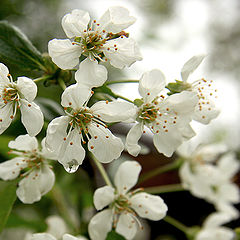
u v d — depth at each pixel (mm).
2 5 318
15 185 257
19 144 254
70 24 245
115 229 261
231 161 330
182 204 394
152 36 348
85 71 243
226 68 518
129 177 263
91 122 247
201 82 267
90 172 288
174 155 373
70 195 318
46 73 254
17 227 297
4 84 245
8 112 245
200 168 314
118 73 321
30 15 327
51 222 300
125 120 243
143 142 342
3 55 255
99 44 248
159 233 385
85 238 282
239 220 404
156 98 254
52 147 234
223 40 519
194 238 306
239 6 513
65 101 239
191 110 252
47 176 256
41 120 236
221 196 328
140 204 262
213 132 425
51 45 240
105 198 256
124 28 250
